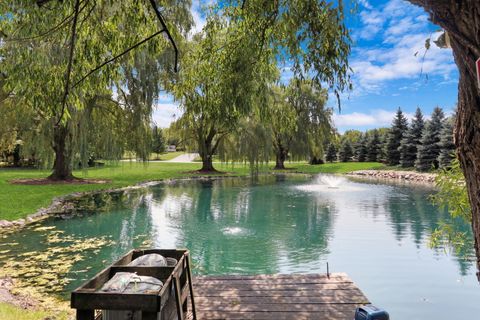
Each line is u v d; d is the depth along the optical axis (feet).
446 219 31.35
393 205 39.91
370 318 9.21
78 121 48.19
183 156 191.42
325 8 12.52
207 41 17.84
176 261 10.89
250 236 25.80
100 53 12.53
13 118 52.90
